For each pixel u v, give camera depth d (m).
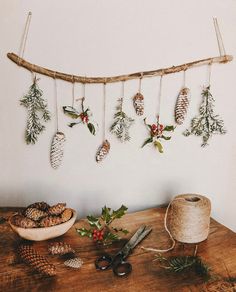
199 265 0.60
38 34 0.79
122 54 0.83
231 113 0.93
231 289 0.54
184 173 0.95
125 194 0.93
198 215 0.62
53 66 0.81
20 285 0.54
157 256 0.64
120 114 0.84
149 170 0.92
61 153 0.84
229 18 0.86
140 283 0.55
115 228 0.71
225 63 0.88
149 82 0.85
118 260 0.62
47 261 0.59
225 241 0.71
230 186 0.99
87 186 0.90
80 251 0.66
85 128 0.86
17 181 0.88
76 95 0.83
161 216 0.84
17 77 0.81
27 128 0.82
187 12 0.83
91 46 0.81
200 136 0.92
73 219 0.67
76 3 0.78
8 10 0.77
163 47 0.84
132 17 0.81
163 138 0.89
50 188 0.89
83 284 0.55
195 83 0.88
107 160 0.89
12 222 0.65
